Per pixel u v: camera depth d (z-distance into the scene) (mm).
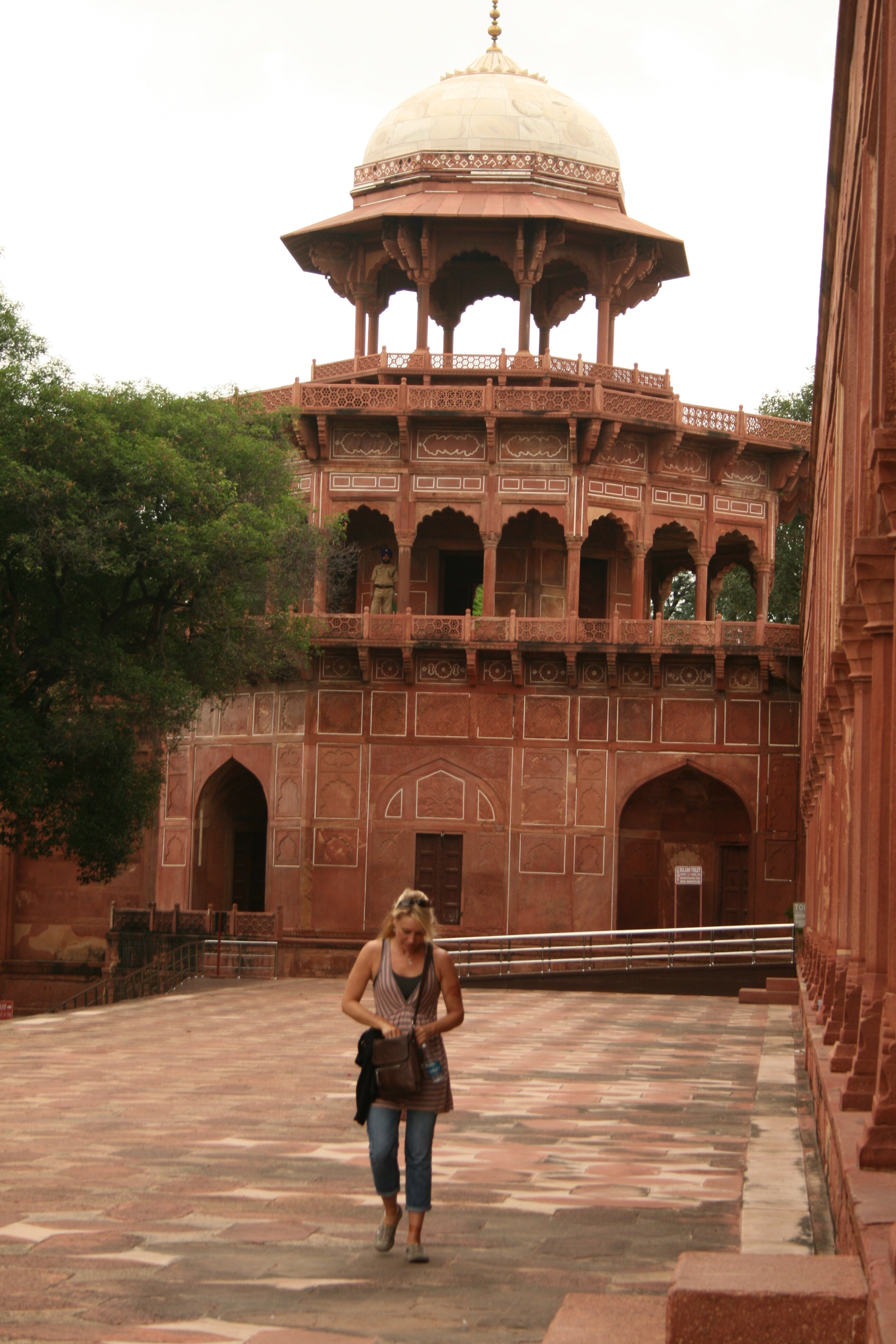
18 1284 4625
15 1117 8695
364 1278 4762
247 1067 11625
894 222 4645
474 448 26781
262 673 26203
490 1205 6066
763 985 22297
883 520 6242
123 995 21484
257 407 24016
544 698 26328
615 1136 8156
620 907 27266
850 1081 6082
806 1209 5984
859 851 7797
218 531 19781
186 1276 4754
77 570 18938
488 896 26016
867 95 6109
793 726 26141
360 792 26375
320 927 26156
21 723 18625
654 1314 3754
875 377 5012
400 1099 5125
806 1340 3088
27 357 19516
